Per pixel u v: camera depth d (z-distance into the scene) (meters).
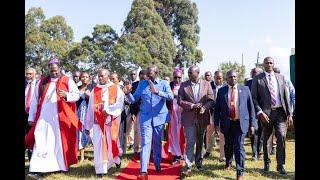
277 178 6.73
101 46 28.89
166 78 9.75
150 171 7.57
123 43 29.05
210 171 7.30
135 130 9.17
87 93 8.11
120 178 6.95
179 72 8.52
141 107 7.00
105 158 6.93
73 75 9.30
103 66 28.47
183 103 6.94
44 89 6.82
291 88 8.59
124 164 8.31
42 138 6.65
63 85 6.88
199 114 7.12
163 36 33.00
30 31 29.97
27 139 6.70
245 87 6.66
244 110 6.53
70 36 31.20
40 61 29.36
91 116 7.02
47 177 6.79
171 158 9.05
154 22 32.94
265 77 6.84
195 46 38.72
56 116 6.79
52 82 6.89
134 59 28.62
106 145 6.96
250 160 8.49
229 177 6.84
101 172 6.89
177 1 38.53
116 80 8.08
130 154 9.76
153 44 31.88
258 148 8.67
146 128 6.80
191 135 6.91
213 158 8.81
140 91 7.10
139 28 32.38
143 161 6.63
